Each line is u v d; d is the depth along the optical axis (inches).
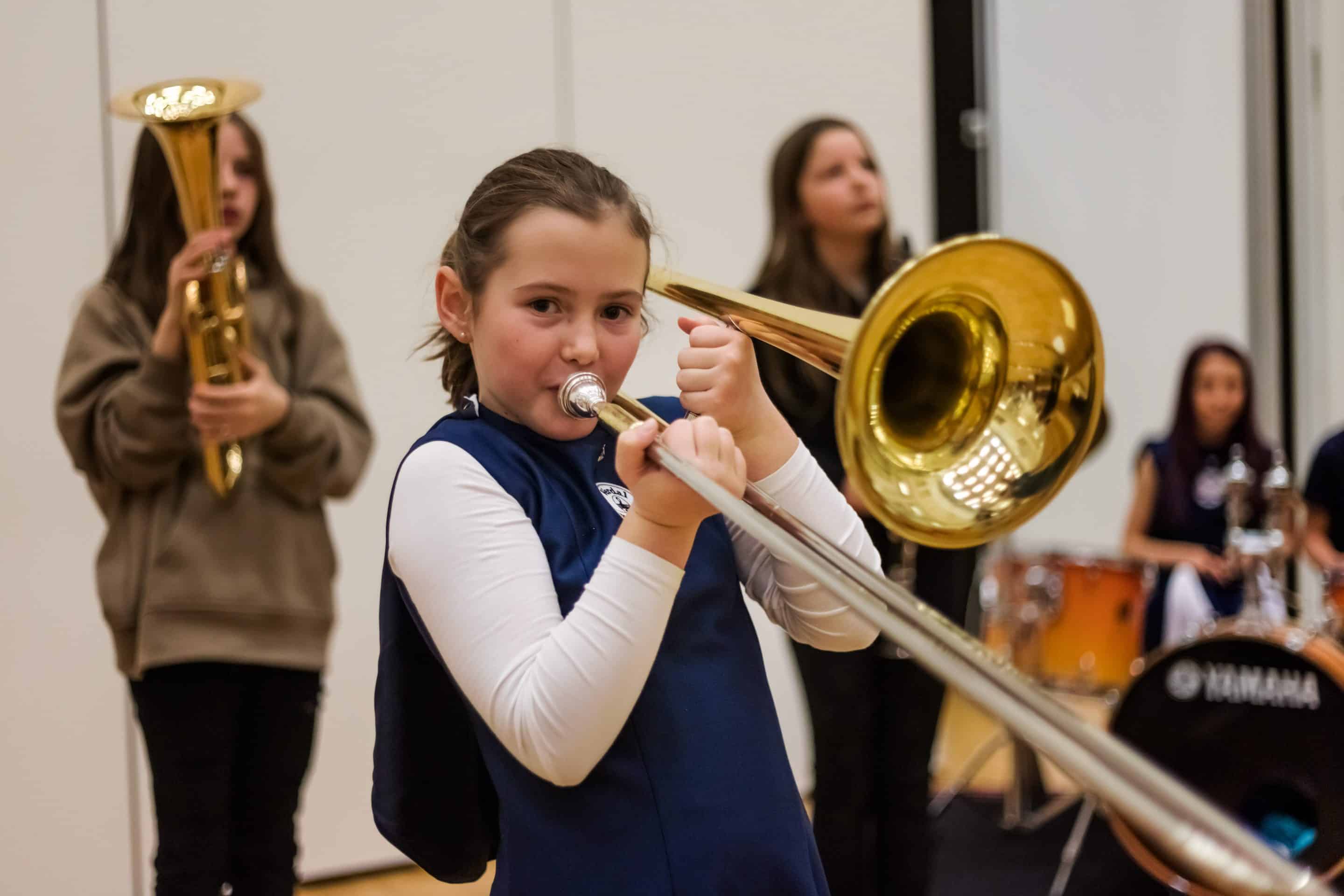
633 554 51.7
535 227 56.6
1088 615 199.8
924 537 56.9
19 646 157.2
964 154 252.2
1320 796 146.6
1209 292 274.5
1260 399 269.4
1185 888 141.2
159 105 107.0
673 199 196.2
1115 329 287.0
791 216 136.3
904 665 129.4
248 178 122.7
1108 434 268.8
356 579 175.8
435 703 62.0
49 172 158.6
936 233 249.6
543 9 186.4
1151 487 215.2
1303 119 264.2
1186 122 275.6
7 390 156.6
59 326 159.2
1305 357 266.2
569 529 57.7
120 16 161.9
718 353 61.5
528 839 55.4
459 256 60.6
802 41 205.8
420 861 63.7
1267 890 28.7
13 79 156.7
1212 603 198.5
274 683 114.4
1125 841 144.9
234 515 113.0
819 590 62.5
